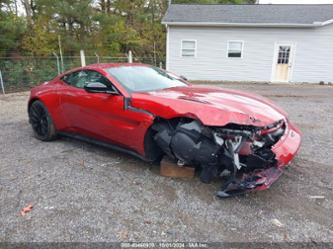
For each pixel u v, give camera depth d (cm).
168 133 263
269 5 1591
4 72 1018
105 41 1806
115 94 302
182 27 1425
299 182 275
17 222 212
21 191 258
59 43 1534
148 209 229
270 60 1428
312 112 639
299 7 1542
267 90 1086
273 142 253
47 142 407
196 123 244
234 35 1415
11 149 375
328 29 1341
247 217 218
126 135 296
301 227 205
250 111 244
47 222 212
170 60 1480
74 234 198
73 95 350
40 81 1135
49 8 1503
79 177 288
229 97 280
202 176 262
